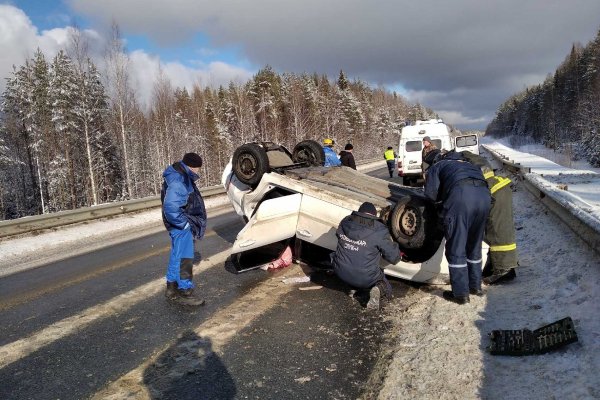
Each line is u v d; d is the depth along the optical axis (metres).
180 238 5.12
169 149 44.47
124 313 4.96
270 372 3.53
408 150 17.42
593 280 4.27
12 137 44.47
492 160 28.12
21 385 3.50
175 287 5.32
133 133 43.66
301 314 4.70
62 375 3.63
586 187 12.15
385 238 4.79
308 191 5.85
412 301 4.91
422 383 3.22
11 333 4.57
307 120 54.69
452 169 4.78
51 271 7.15
